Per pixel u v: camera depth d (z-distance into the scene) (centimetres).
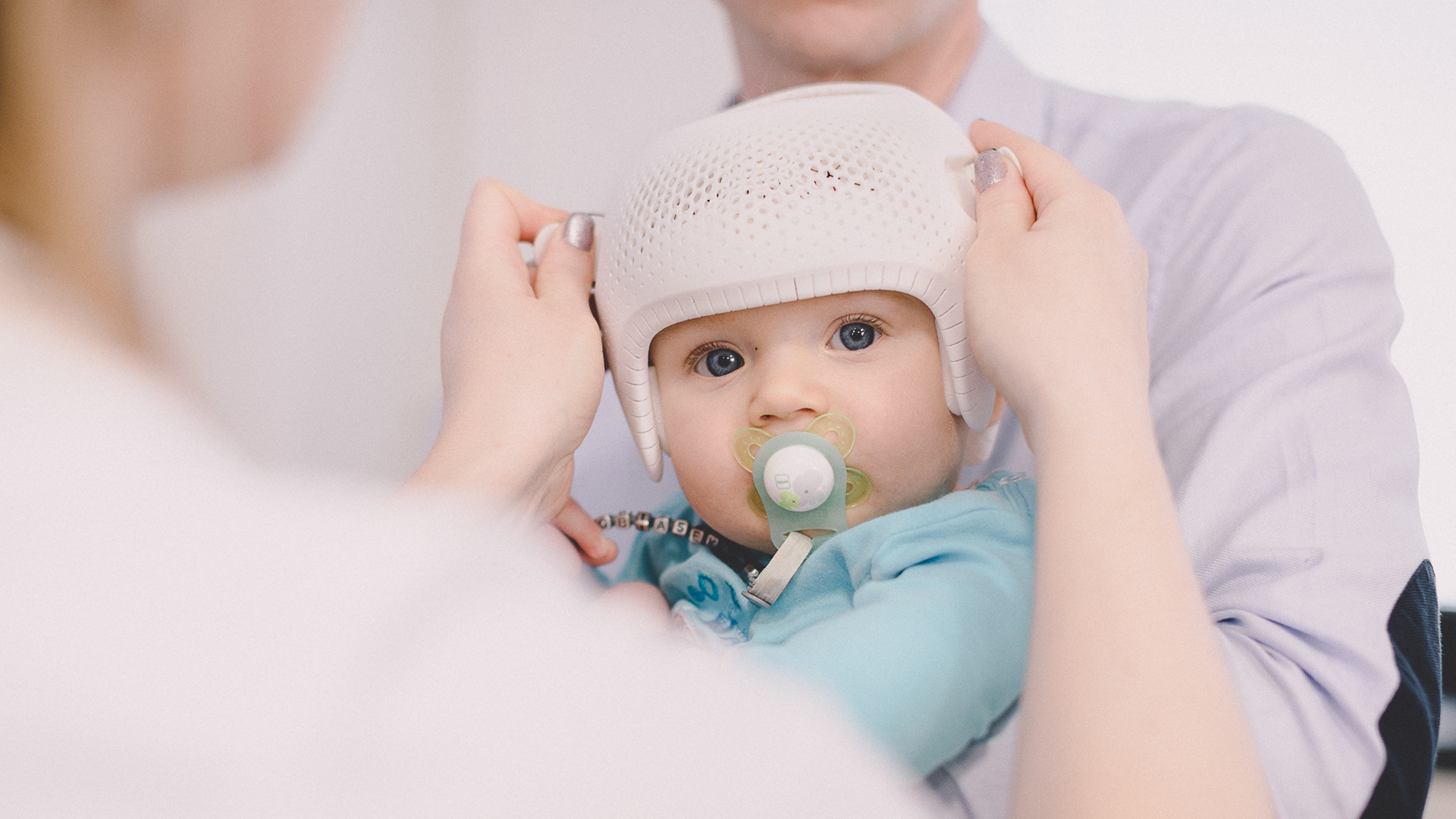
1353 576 61
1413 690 58
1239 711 35
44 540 23
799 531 75
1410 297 130
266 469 32
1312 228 79
